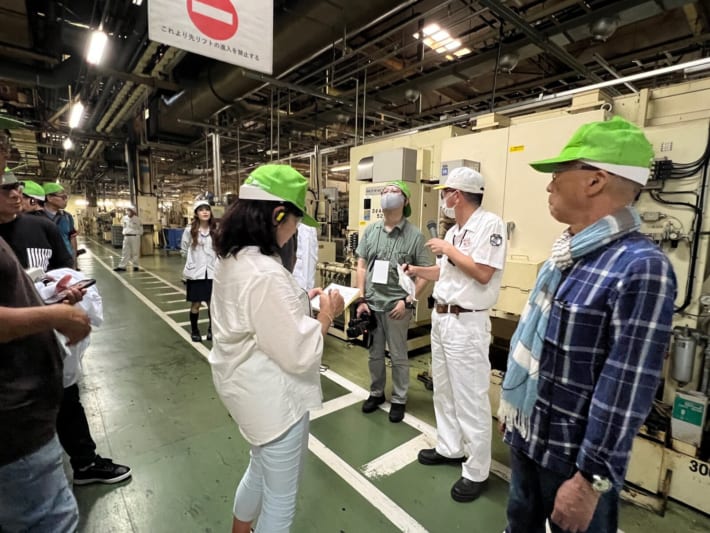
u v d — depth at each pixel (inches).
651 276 28.1
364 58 175.2
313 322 39.1
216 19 78.4
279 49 136.2
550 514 36.1
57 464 34.5
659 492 63.4
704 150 67.0
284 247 44.7
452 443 72.1
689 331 67.6
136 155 363.3
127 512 60.2
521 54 142.6
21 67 184.1
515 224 92.7
